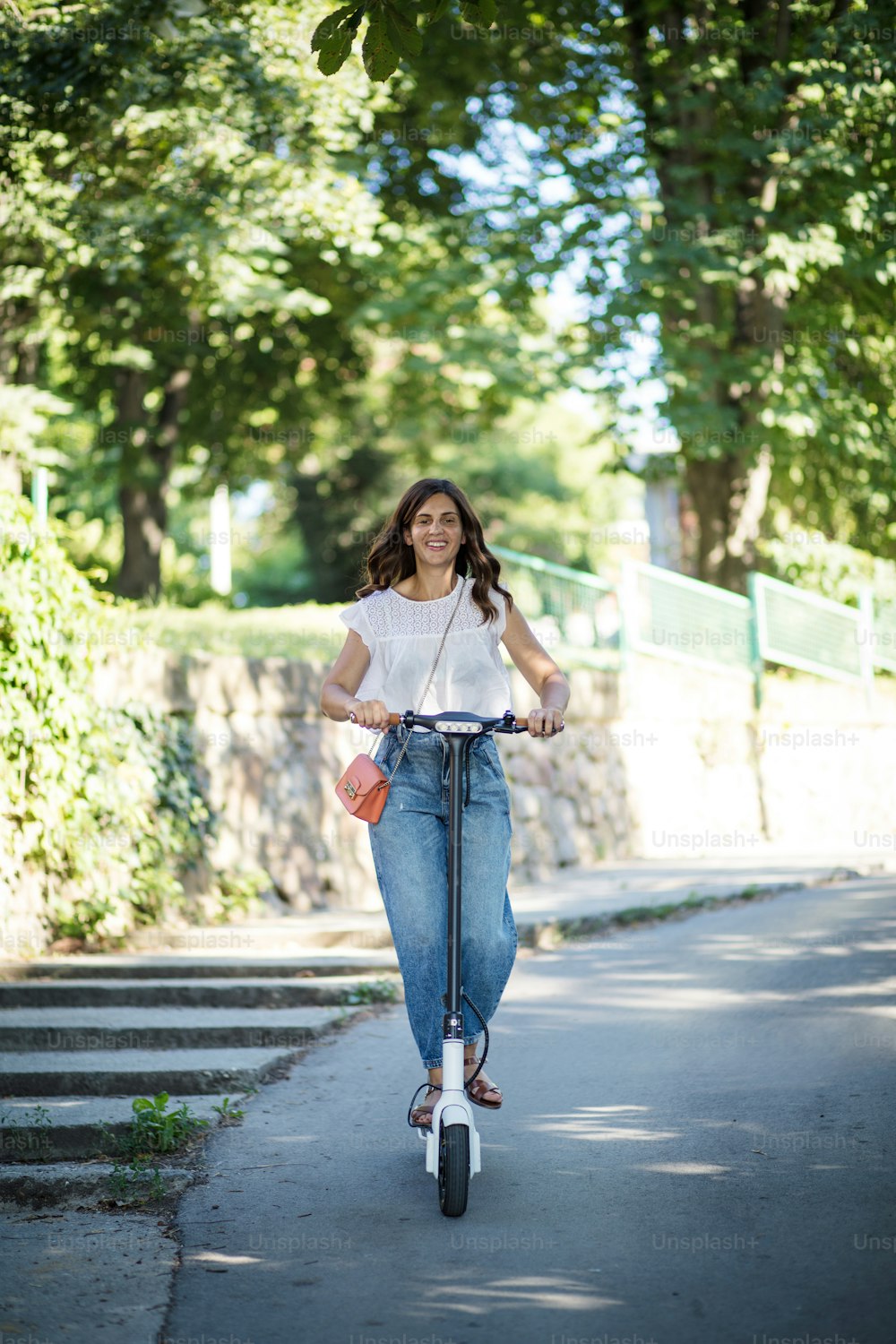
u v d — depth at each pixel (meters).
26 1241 3.67
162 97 10.82
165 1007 6.41
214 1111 4.79
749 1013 5.91
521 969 7.31
